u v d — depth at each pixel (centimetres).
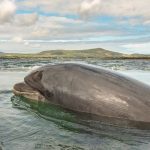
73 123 863
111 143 691
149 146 676
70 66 1031
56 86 1017
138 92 885
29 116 941
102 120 889
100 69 991
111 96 898
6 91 1447
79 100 952
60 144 677
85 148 654
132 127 820
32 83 1111
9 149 636
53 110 1023
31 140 699
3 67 3634
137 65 4544
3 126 815
